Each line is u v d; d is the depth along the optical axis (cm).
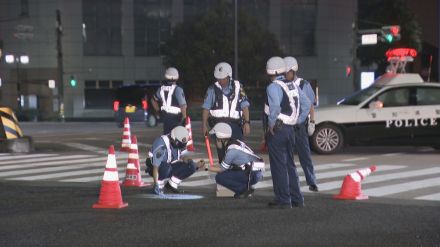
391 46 8944
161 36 10438
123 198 1522
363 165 2209
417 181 1811
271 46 8512
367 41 5194
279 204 1359
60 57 8006
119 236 1096
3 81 10444
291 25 10562
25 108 10388
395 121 2578
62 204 1439
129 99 5116
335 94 10919
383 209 1345
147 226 1176
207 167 1540
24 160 2533
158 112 1975
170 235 1101
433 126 2588
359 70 10650
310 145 2561
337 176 1944
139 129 4506
